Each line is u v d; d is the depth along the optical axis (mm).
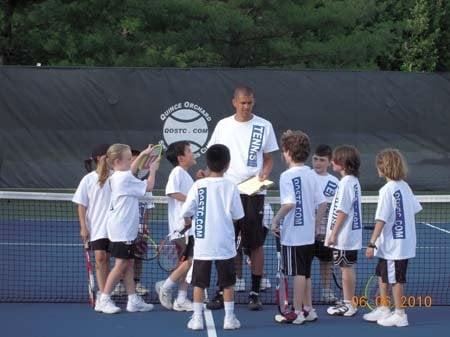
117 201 8594
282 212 8203
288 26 25141
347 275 8672
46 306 9055
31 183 16797
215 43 24641
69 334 7828
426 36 33094
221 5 24156
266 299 9578
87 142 16844
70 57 23875
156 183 16672
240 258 9781
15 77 16797
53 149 16797
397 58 33156
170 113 16922
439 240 14430
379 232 8180
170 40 23609
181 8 23344
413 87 17188
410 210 8266
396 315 8305
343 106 17094
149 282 10453
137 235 8898
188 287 9930
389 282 8273
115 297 9555
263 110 17016
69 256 12305
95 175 8844
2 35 23344
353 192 8445
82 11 22719
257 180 8914
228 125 9258
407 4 33094
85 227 8891
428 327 8250
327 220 9219
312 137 17094
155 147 9344
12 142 16797
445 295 9906
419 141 17188
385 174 8305
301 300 8312
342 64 26000
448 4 34219
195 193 8070
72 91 16844
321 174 9625
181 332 7934
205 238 7984
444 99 17188
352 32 27234
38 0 22953
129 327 8117
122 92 16891
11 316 8555
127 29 24531
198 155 16891
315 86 17047
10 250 12773
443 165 17219
